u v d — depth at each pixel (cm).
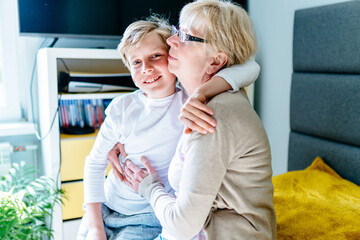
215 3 101
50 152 195
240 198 92
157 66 118
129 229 120
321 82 188
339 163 179
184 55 103
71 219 204
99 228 122
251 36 102
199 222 89
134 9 235
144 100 126
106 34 231
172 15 245
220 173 88
